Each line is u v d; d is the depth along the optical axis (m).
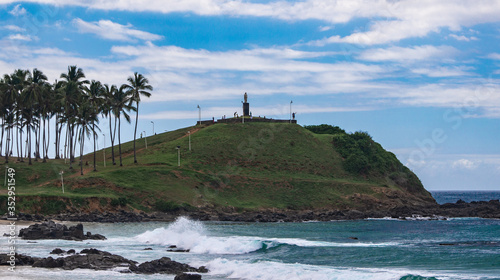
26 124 120.56
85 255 41.03
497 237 71.12
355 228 88.94
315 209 124.12
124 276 36.28
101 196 101.88
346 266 43.34
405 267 42.44
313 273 37.22
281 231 80.38
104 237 61.34
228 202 119.12
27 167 116.38
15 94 112.12
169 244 56.97
